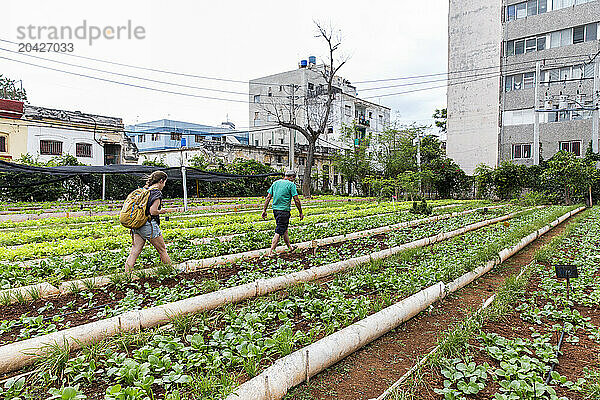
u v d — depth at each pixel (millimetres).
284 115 54469
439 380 3982
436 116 51938
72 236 12328
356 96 62438
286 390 3754
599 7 32000
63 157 32062
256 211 22531
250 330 4625
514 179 33219
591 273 7797
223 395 3328
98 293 6391
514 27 35938
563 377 3869
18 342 4219
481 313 5547
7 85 46219
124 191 34469
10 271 7301
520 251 11289
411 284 6613
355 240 12078
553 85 34188
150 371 3844
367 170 45531
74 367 3855
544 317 5672
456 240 11508
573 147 33406
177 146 53625
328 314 5207
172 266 7426
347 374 4230
